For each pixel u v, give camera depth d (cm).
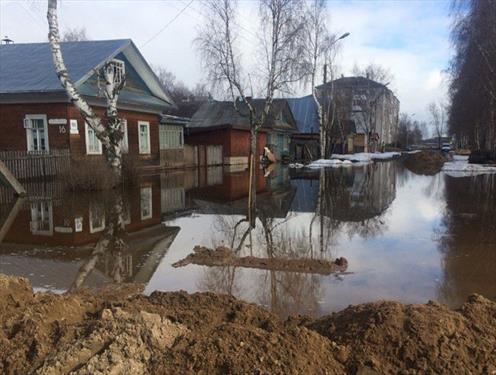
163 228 988
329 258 718
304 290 566
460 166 3003
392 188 1823
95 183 1550
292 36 2388
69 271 658
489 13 2056
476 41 2133
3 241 855
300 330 340
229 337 327
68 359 309
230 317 426
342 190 1764
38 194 1464
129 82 2553
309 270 648
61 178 1566
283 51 2395
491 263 677
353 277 616
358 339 341
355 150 5928
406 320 349
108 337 331
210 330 360
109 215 1138
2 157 1598
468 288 568
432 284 585
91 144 2047
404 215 1144
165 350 323
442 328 339
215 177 2303
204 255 721
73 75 1945
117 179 1617
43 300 442
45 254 756
